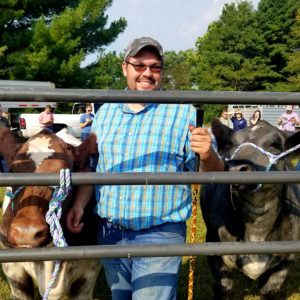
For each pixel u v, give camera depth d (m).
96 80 20.19
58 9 21.23
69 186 1.65
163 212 2.12
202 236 5.02
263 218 2.67
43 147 2.31
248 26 37.91
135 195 2.12
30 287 2.83
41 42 18.23
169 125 2.14
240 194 2.56
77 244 2.61
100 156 2.31
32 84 15.31
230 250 1.76
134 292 2.13
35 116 12.54
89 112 10.09
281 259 2.86
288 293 3.86
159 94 1.63
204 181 1.70
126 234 2.21
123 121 2.23
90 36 21.22
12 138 2.41
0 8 18.70
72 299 2.74
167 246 1.74
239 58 35.22
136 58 2.26
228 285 2.99
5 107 13.39
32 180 1.63
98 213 2.33
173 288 2.14
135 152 2.14
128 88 2.41
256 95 1.67
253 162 2.45
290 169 3.04
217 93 1.66
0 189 7.60
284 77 35.81
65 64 18.86
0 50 17.02
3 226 2.48
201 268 4.38
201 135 1.89
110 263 2.31
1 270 4.16
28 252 1.65
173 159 2.15
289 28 37.47
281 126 10.19
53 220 1.80
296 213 2.93
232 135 2.81
